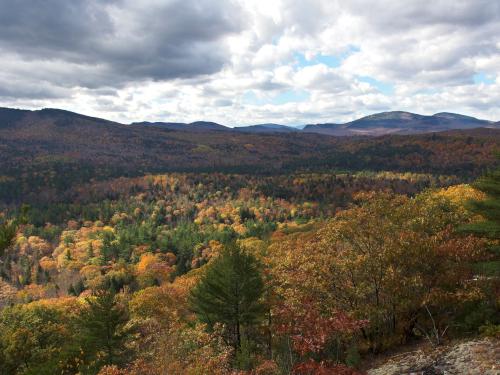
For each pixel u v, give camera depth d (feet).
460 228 57.26
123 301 151.53
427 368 42.06
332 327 41.29
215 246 385.70
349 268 55.21
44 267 431.84
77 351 78.59
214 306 76.28
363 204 65.10
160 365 44.29
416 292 52.85
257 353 65.31
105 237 495.41
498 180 57.98
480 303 51.08
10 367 87.30
